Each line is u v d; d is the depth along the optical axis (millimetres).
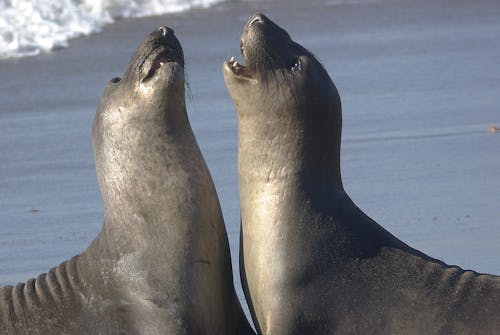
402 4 89438
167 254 34281
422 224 44781
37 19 76688
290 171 34781
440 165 52000
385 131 57531
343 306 33625
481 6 88812
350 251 34156
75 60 72125
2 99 64875
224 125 58906
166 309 33969
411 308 33438
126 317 34438
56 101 64375
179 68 34562
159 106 34844
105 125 35469
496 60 72000
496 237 43281
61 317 34938
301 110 34781
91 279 34906
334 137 35188
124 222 34812
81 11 79438
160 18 82625
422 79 67750
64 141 57656
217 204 35500
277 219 34531
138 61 35156
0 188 51000
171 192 34750
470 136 56375
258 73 35031
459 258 41094
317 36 79250
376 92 65188
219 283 34969
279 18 84438
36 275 41312
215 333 34844
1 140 57781
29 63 71750
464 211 46219
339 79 68188
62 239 44969
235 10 86000
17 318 35219
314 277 33844
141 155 35000
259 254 34594
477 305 33312
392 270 34000
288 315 33875
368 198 47875
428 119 59469
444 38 78375
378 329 33406
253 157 35219
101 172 35469
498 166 51906
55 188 51062
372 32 80562
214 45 75562
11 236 45344
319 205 34656
